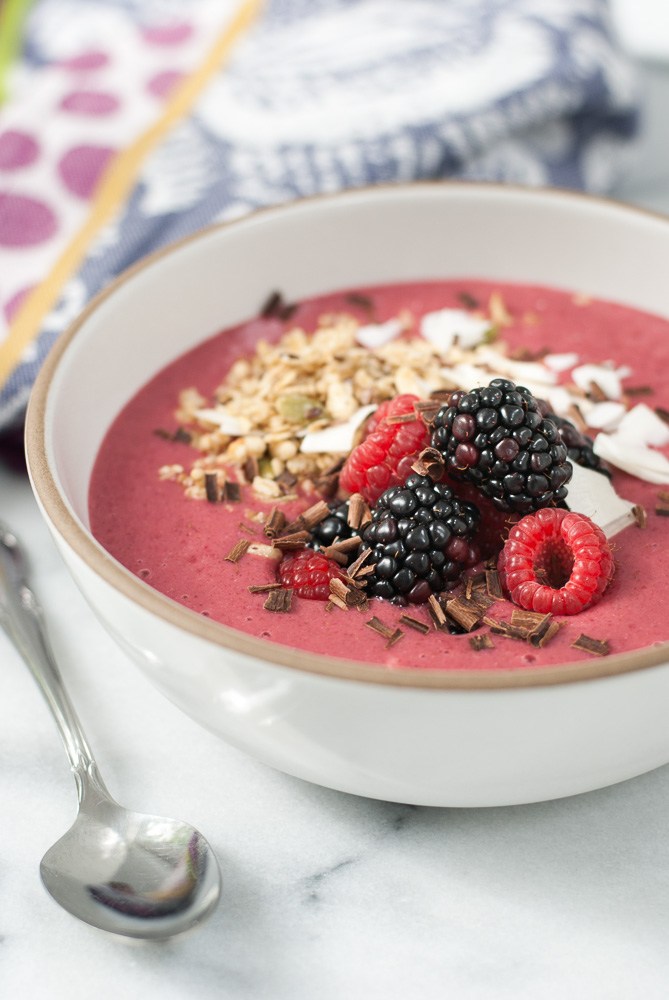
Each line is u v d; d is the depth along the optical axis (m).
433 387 0.39
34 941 0.32
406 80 0.52
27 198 0.47
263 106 0.51
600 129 0.52
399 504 0.34
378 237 0.44
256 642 0.30
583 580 0.34
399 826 0.34
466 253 0.44
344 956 0.32
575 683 0.30
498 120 0.50
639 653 0.30
